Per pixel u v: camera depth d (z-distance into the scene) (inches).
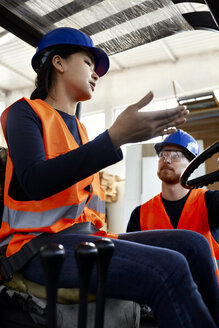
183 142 69.1
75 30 42.0
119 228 227.0
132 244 30.3
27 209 33.7
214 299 32.7
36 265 31.1
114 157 28.3
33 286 32.1
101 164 28.4
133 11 53.6
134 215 74.5
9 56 258.2
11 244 33.2
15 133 32.9
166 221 68.1
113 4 51.9
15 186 35.2
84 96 41.6
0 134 109.2
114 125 28.7
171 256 27.6
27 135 32.5
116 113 260.2
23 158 30.9
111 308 33.9
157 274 26.8
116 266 28.7
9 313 33.9
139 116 27.7
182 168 68.6
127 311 36.2
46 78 41.1
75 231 35.0
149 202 73.0
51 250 21.1
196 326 24.5
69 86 40.8
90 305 32.3
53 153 34.8
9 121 34.5
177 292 25.8
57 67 40.7
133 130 28.2
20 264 31.3
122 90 258.7
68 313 32.2
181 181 44.5
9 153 35.0
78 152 28.6
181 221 66.5
